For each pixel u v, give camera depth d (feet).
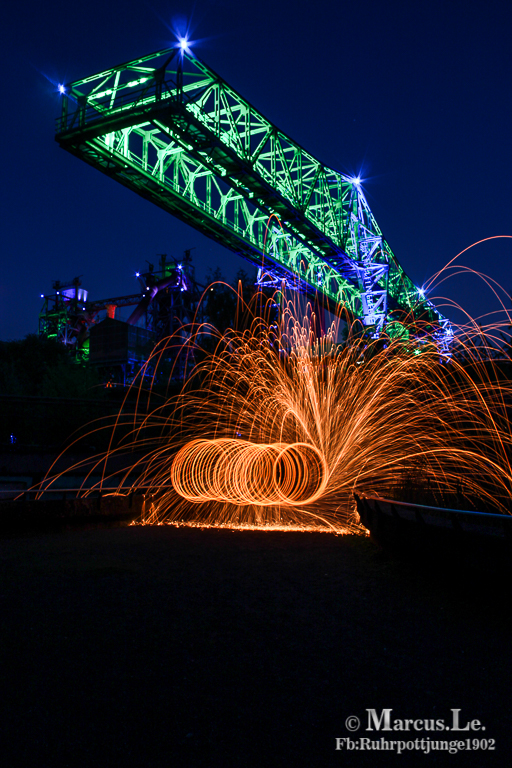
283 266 151.23
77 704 10.86
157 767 8.70
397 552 24.47
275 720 10.19
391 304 176.55
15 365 178.60
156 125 93.66
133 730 9.85
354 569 23.07
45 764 8.77
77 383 136.56
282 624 15.80
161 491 43.34
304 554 26.66
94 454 109.91
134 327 241.14
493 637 14.23
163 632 15.19
